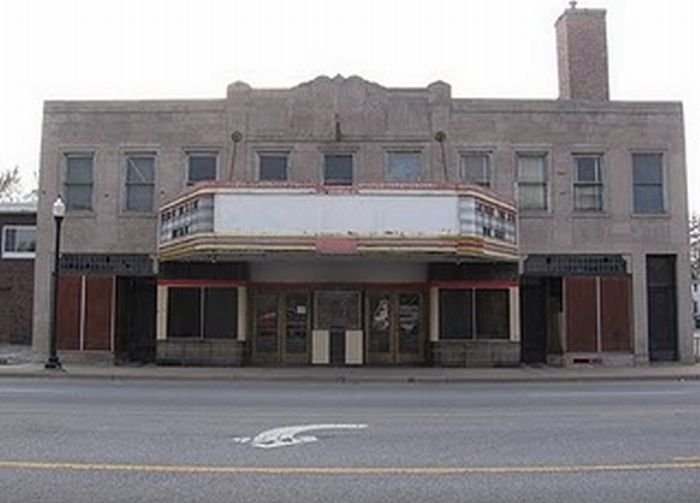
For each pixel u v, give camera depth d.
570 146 28.20
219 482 7.95
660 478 8.24
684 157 28.41
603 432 11.30
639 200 28.33
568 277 27.83
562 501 7.30
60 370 24.19
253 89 28.06
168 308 27.34
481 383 22.09
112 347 27.70
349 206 23.14
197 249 23.50
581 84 29.92
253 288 27.66
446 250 23.14
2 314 34.38
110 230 27.98
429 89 28.05
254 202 23.23
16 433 10.88
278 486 7.80
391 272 27.66
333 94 28.00
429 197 23.19
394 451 9.71
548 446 10.13
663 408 14.43
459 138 27.97
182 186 27.98
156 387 19.33
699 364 27.84
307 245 23.08
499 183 27.91
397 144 27.86
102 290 27.88
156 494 7.45
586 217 28.02
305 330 27.61
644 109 28.47
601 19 30.30
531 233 27.88
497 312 27.38
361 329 27.61
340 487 7.78
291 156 27.86
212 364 27.09
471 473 8.43
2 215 34.50
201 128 28.08
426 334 27.62
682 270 28.16
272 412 13.49
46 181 28.22
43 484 7.82
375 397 16.61
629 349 27.70
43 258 28.09
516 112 28.16
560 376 23.36
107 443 10.12
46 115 28.42
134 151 28.17
